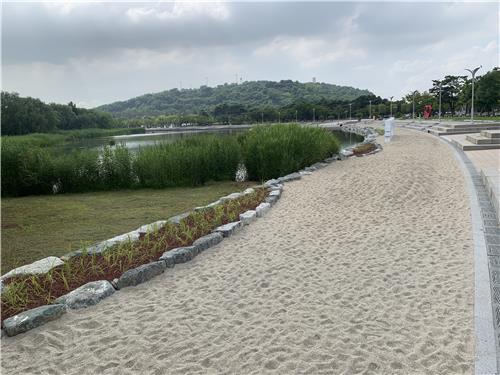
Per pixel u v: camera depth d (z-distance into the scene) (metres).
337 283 4.14
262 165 12.07
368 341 3.09
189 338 3.22
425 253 4.87
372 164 12.62
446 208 6.86
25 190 11.13
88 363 2.96
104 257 4.95
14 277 4.47
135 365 2.91
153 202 9.16
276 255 5.02
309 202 7.85
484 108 44.19
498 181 7.60
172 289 4.18
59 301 3.85
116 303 3.90
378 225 6.09
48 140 39.22
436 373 2.70
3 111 55.19
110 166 11.39
